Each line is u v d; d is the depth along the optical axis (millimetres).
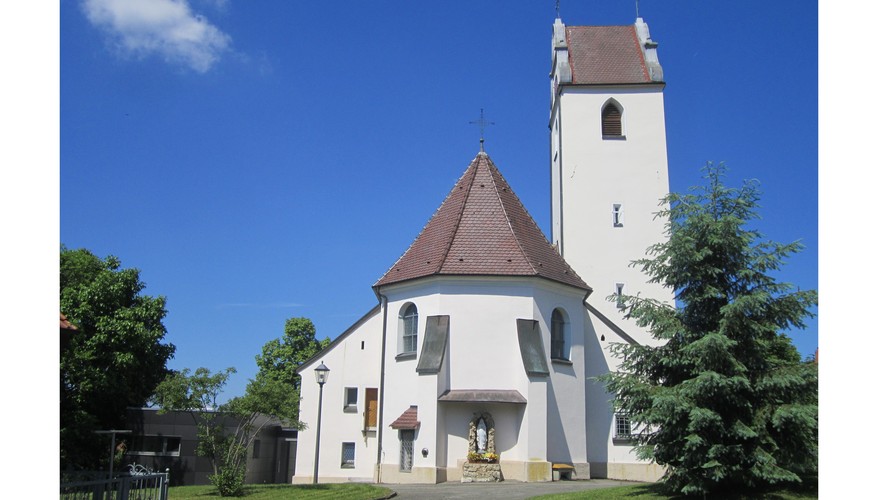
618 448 34688
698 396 20391
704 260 22328
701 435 20141
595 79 44250
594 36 46344
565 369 33031
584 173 42938
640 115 43625
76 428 38094
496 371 31203
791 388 20234
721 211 22469
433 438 29672
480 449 30234
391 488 27156
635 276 41531
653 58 44406
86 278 42438
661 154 43031
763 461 19625
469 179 36875
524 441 29953
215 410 28094
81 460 39375
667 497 21734
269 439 47031
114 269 44969
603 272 41625
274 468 47938
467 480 29609
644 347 23016
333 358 37375
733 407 20641
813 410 19484
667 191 42594
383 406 33375
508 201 36406
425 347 31375
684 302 22688
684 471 20453
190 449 41656
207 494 26562
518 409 30562
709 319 22188
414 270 33750
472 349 31406
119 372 39594
